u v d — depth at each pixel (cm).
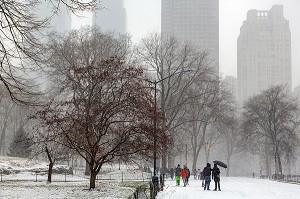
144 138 4197
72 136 4303
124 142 4097
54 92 7488
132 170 8406
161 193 4200
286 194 4400
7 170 6644
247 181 8194
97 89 5134
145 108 4116
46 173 6950
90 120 4003
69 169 7412
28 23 1980
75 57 7931
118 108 4062
